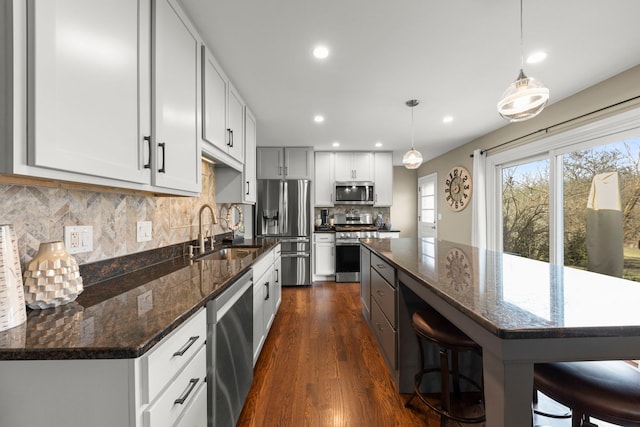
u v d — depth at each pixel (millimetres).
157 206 1839
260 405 1730
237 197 2789
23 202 1022
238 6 1540
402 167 6656
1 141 702
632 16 1629
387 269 2020
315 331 2814
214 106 1984
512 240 3729
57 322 844
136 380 699
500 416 802
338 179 5098
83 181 920
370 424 1580
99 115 950
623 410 832
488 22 1682
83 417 697
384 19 1652
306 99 2799
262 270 2332
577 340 790
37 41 729
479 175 4066
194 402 1020
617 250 2436
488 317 841
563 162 2939
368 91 2625
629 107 2240
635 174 2295
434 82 2455
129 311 935
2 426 696
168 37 1374
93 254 1321
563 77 2367
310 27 1722
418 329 1512
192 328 1002
